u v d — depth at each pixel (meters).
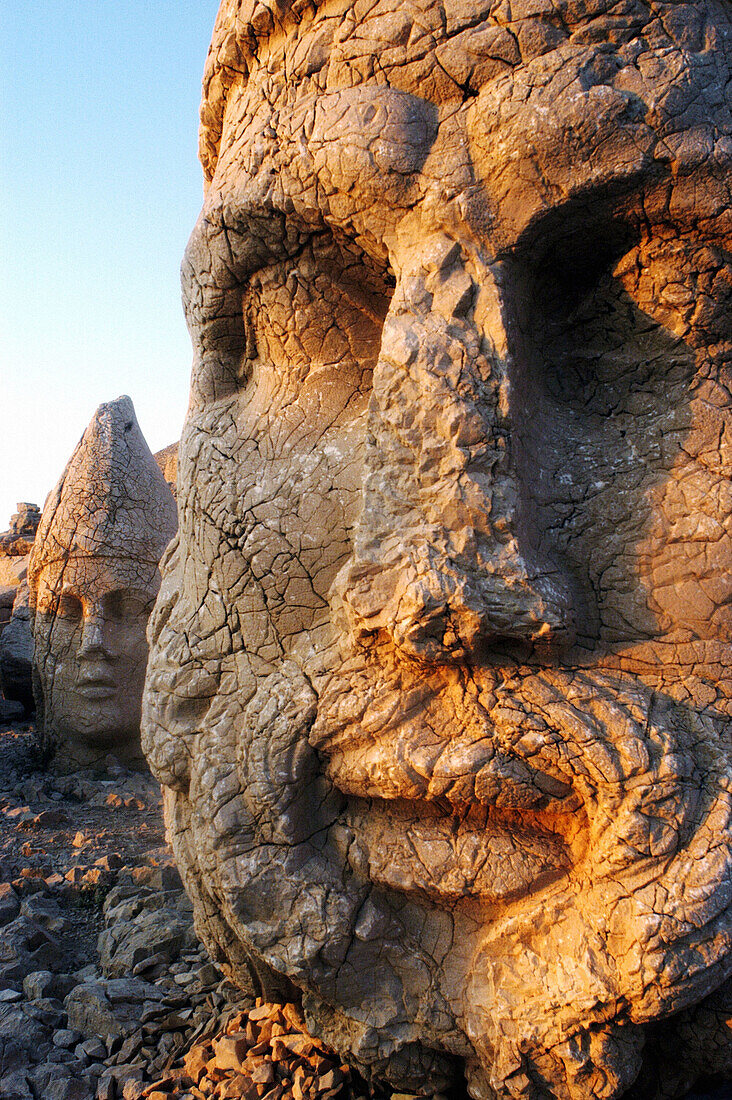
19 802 6.52
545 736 1.94
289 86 2.30
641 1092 2.16
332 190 2.18
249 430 2.61
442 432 2.00
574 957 1.91
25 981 3.25
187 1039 2.85
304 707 2.24
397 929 2.20
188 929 3.53
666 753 1.89
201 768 2.43
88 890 4.28
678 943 1.79
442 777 2.00
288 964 2.14
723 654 2.06
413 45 2.08
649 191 1.97
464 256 2.06
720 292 2.09
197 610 2.67
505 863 2.08
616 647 2.12
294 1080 2.39
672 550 2.11
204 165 3.09
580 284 2.29
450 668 2.05
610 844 1.90
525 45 1.99
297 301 2.47
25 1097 2.58
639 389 2.24
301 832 2.25
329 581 2.38
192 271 2.68
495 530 1.97
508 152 1.99
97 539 7.32
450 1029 2.12
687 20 2.00
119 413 7.85
